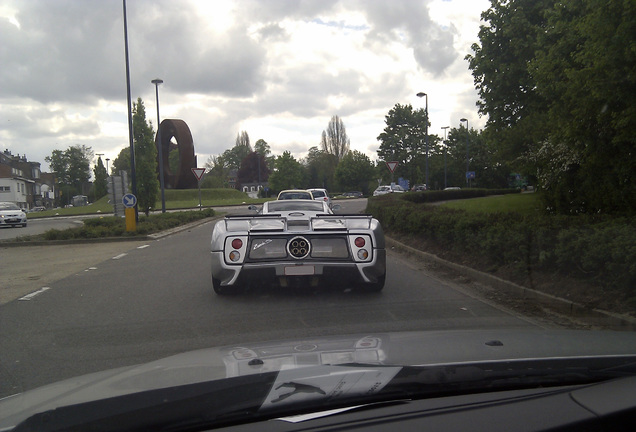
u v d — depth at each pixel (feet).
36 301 25.54
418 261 37.22
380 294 25.48
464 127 221.46
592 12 26.53
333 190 335.67
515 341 9.87
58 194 368.27
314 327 19.30
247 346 10.23
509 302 23.53
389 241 48.60
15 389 13.80
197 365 8.71
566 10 34.96
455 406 6.94
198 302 24.25
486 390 7.58
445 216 37.99
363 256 23.39
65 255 45.93
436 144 244.01
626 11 23.07
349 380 7.54
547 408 6.84
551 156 45.24
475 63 58.39
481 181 197.88
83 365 15.71
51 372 15.14
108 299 25.62
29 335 19.21
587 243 22.16
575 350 9.06
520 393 7.42
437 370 7.91
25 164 359.05
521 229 27.20
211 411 6.80
